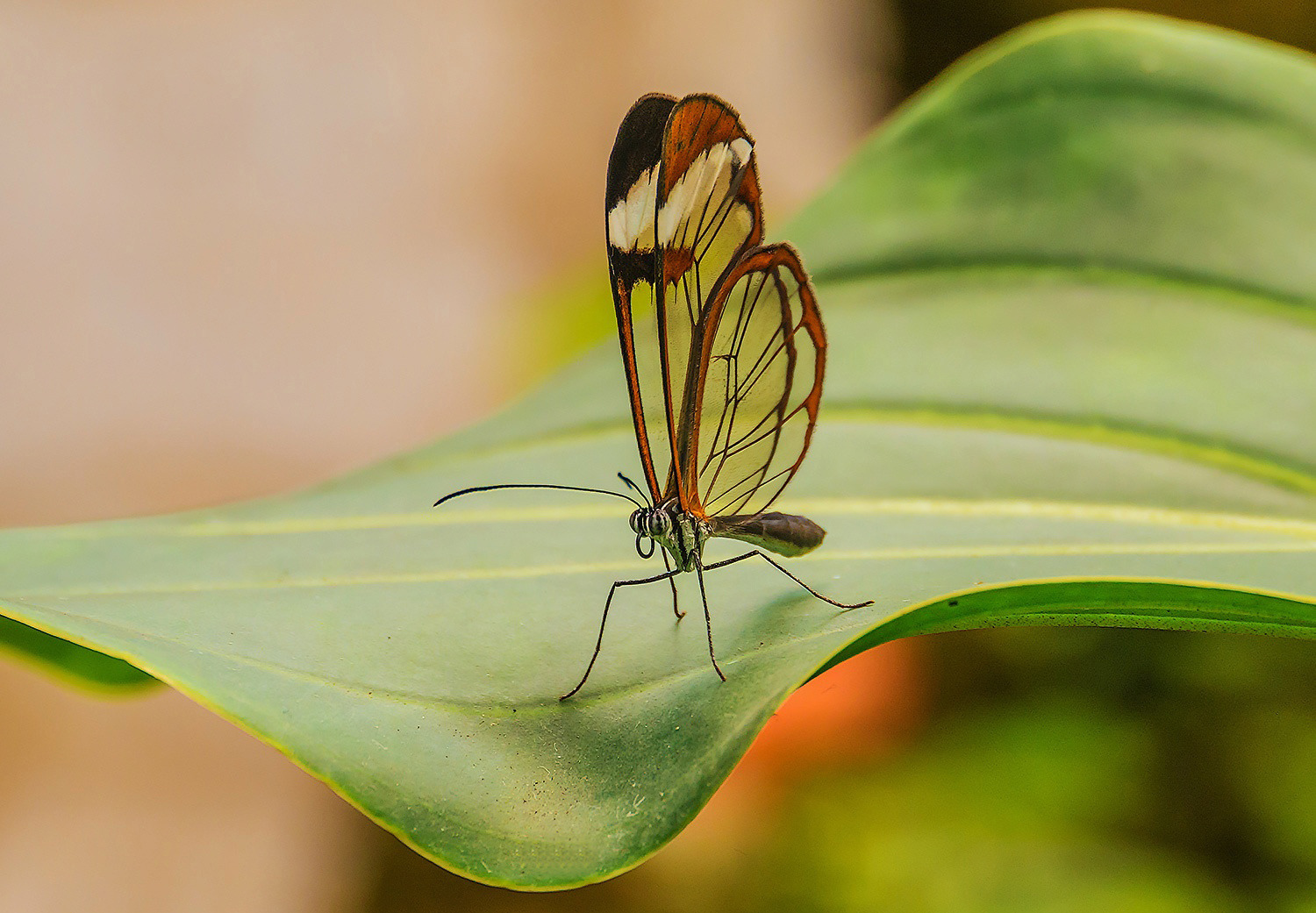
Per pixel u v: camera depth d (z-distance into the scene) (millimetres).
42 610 471
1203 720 679
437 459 512
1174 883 639
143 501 932
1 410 949
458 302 1043
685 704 471
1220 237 514
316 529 500
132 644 470
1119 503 498
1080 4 924
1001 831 672
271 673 472
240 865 806
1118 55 520
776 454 499
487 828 464
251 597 485
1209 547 490
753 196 495
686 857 697
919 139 522
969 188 520
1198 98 519
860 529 496
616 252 485
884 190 521
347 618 481
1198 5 799
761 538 489
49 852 792
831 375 511
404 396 999
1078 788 669
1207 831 661
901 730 697
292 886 813
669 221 490
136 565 492
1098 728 688
